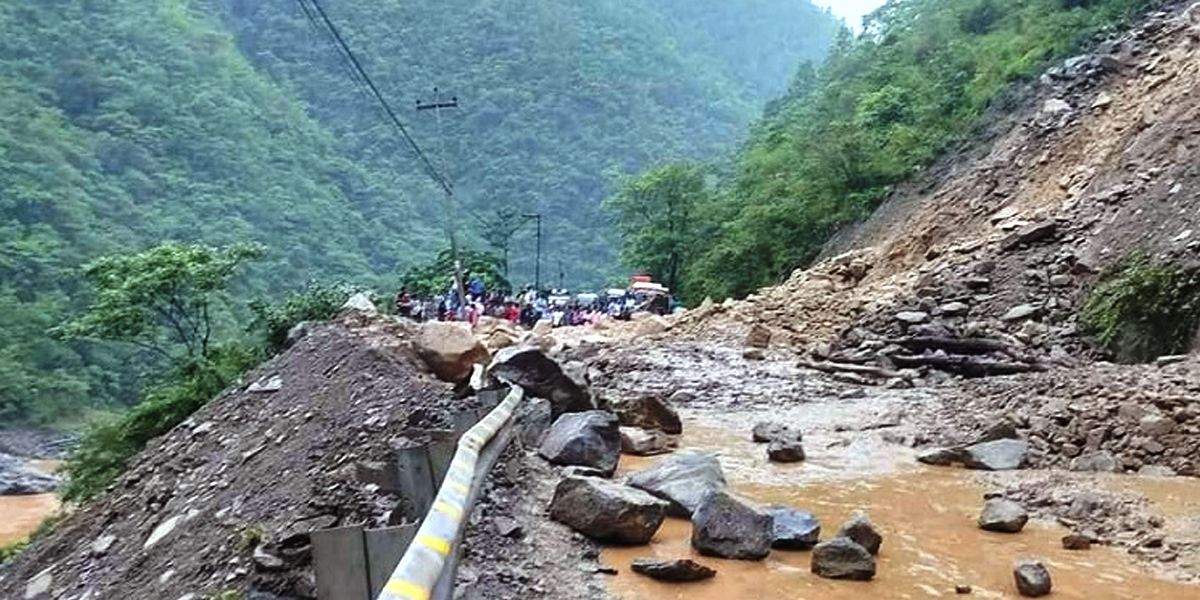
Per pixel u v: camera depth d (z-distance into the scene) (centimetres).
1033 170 2311
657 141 11638
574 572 619
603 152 10794
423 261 7481
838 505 821
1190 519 758
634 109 12056
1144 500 810
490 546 630
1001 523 750
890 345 1592
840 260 2488
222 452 1123
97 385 5906
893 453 1028
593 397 1068
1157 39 2427
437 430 812
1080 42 2762
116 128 8588
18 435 5356
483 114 10369
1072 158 2220
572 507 698
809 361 1619
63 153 7931
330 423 991
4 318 5862
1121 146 2022
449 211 3881
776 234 3569
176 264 2192
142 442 1692
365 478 703
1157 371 1172
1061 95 2512
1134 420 991
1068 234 1841
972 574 651
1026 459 962
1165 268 1478
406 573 283
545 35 12100
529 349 1052
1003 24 3684
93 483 1652
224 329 3553
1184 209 1603
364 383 1072
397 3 11194
